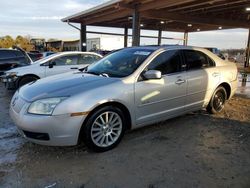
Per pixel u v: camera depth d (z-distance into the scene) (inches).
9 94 310.8
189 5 535.5
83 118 133.2
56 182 114.0
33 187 110.2
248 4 520.1
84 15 671.8
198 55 197.8
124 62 171.9
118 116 148.5
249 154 143.4
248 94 330.3
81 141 148.0
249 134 174.1
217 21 715.4
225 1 495.2
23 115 133.0
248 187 111.3
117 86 146.2
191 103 188.5
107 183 113.5
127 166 128.3
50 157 137.3
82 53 338.0
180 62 181.9
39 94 137.1
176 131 177.5
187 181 115.3
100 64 186.7
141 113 158.1
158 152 144.5
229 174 121.7
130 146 152.0
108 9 577.9
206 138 165.9
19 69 308.0
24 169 124.7
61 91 136.8
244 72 679.7
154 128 182.4
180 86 176.1
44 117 128.4
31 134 132.6
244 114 221.9
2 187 109.9
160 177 118.5
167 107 171.6
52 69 315.0
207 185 112.3
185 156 139.9
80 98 133.3
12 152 143.0
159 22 832.9
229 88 219.9
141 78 157.2
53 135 129.5
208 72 198.5
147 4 490.3
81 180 115.7
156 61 168.6
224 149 149.6
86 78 156.9
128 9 529.0
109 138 146.9
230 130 181.2
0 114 218.8
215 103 214.1
